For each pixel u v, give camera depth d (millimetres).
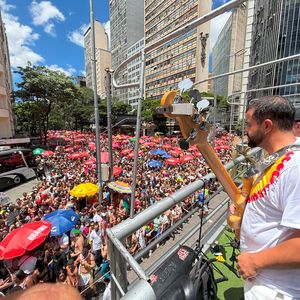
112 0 106625
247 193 1286
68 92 36438
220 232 2734
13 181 18797
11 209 9828
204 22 1406
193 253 1608
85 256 6430
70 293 709
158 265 1564
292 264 879
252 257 1025
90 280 5645
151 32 81125
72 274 5633
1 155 19422
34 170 21938
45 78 34094
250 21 59281
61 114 65812
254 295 1065
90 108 59094
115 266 1224
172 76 73562
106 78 3957
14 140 30125
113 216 8742
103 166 8453
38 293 683
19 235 6289
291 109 1068
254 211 1109
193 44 65000
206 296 1540
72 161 22422
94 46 8219
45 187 13492
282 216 943
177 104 1338
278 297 978
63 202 10875
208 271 1668
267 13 43594
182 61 69375
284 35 37188
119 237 1172
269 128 1081
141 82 1788
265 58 43375
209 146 1462
